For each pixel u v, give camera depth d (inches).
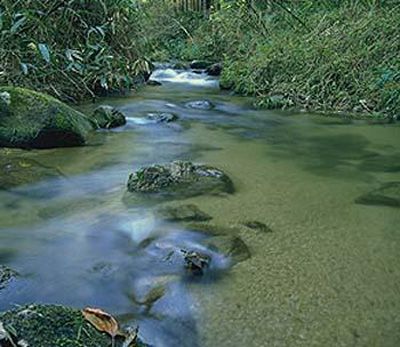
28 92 161.9
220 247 89.4
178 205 109.3
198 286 78.3
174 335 67.0
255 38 322.7
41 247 92.1
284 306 72.9
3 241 94.5
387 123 206.1
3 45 199.3
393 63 229.3
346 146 169.2
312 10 317.4
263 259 86.4
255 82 270.4
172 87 297.4
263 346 64.7
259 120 212.4
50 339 57.0
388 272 82.4
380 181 130.2
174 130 190.5
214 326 68.7
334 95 234.4
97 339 59.4
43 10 217.9
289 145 170.4
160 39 441.1
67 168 139.1
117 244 93.2
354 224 101.3
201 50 402.6
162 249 90.3
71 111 173.0
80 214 107.0
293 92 246.7
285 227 99.6
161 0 462.3
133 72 280.1
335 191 121.6
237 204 111.1
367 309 72.3
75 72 231.1
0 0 201.5
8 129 154.8
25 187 122.6
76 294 76.9
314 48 262.2
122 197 115.8
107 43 261.1
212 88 296.7
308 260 86.3
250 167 142.3
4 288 77.2
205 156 154.6
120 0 255.9
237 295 75.7
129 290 78.2
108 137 175.9
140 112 219.6
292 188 123.5
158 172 119.7
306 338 66.1
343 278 80.4
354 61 241.3
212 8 451.2
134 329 65.0
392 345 64.9
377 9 272.5
